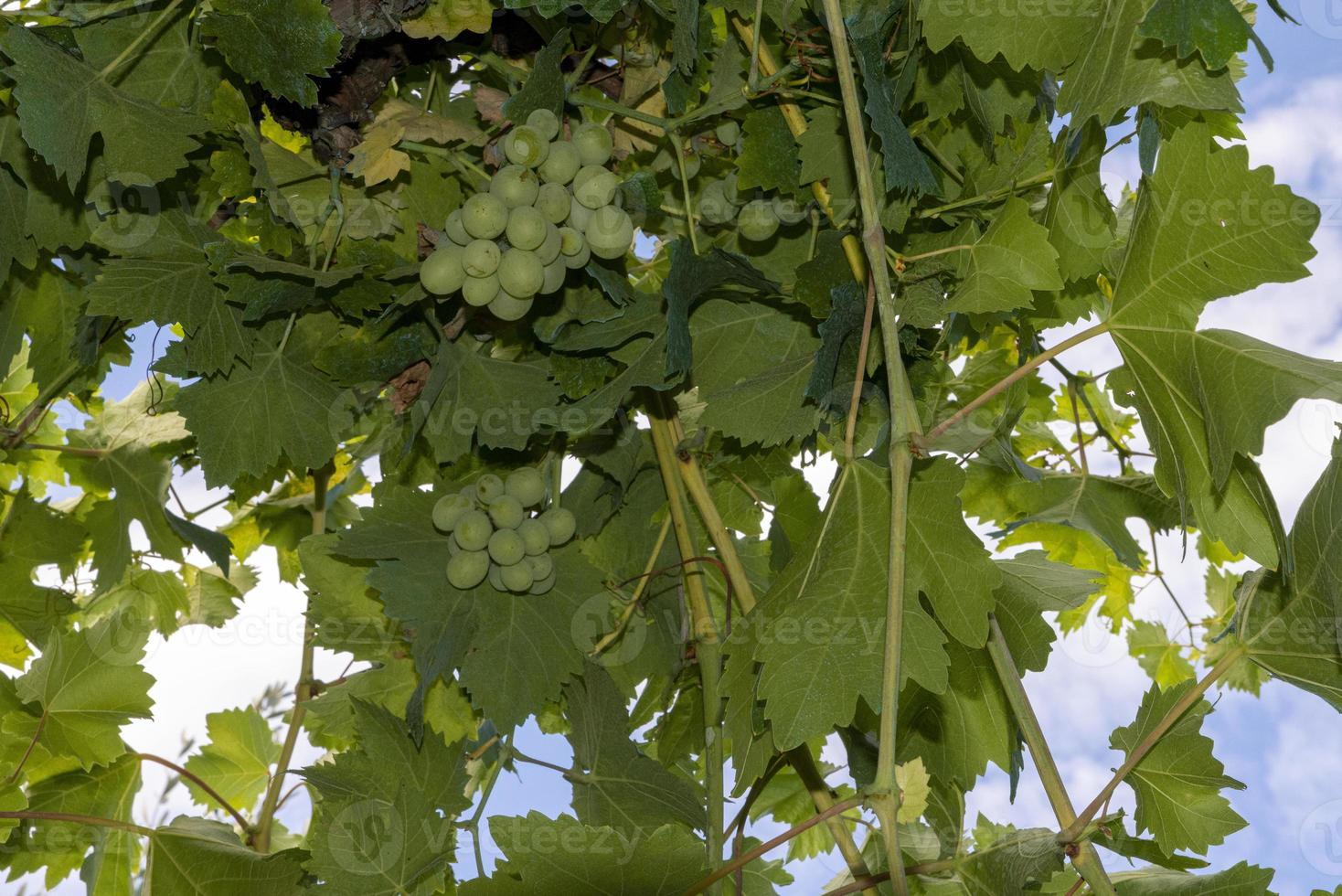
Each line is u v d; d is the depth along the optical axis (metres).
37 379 1.00
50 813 0.94
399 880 0.90
